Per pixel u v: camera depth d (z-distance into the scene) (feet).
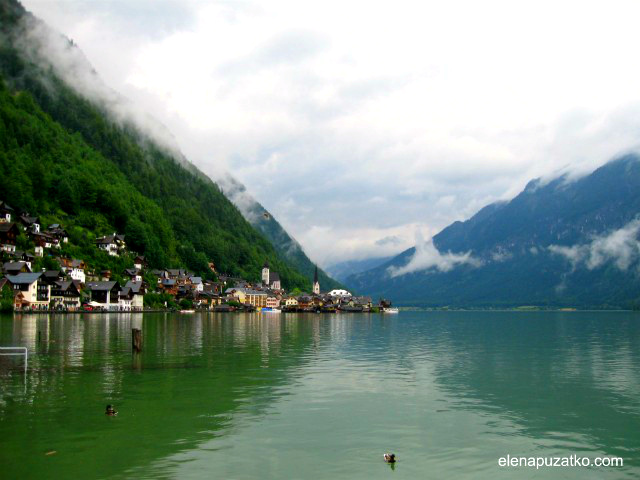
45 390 128.57
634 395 132.77
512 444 92.68
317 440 92.99
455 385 144.46
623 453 88.69
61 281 635.25
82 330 314.96
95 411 109.09
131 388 132.67
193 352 212.84
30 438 91.45
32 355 192.13
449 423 104.83
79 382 139.54
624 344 283.38
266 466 80.74
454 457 86.12
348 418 107.24
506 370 173.68
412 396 128.98
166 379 146.00
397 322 632.79
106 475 76.28
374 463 82.84
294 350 230.48
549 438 96.17
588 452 89.10
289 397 125.59
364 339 307.78
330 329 419.33
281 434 95.96
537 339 323.57
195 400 120.57
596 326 533.55
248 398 123.65
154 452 85.66
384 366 179.93
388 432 98.22
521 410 115.96
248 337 303.48
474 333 389.60
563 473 80.28
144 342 255.09
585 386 144.77
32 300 574.97
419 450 88.94
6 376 147.54
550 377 159.74
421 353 225.56
